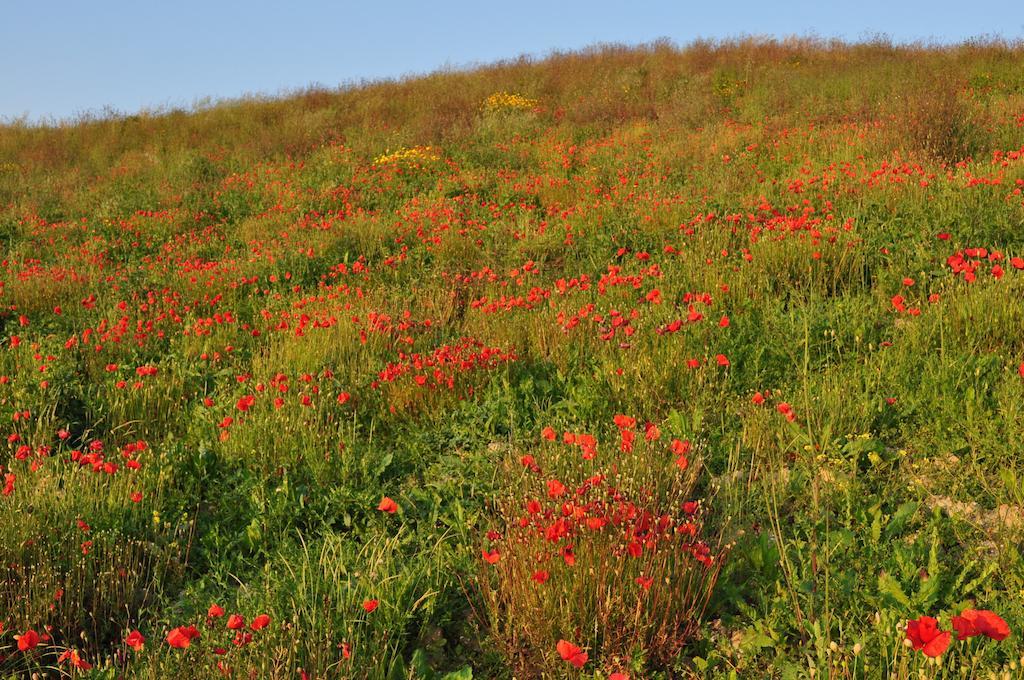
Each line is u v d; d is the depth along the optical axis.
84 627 3.22
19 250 11.05
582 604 2.86
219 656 2.73
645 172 11.38
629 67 22.11
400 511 3.82
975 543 3.13
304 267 8.82
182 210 12.70
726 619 2.94
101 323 6.76
